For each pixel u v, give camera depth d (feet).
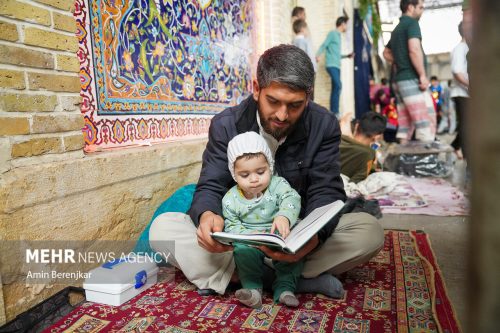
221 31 13.06
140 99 8.95
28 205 5.88
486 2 1.10
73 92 6.81
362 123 14.76
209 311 6.20
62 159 6.61
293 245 4.74
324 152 6.77
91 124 7.62
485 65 1.11
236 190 6.64
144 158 8.34
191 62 11.09
